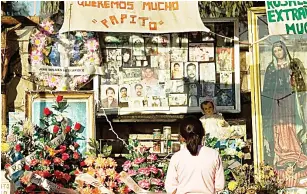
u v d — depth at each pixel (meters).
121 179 6.13
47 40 7.35
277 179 6.74
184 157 4.96
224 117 7.42
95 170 6.33
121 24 6.28
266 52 7.19
